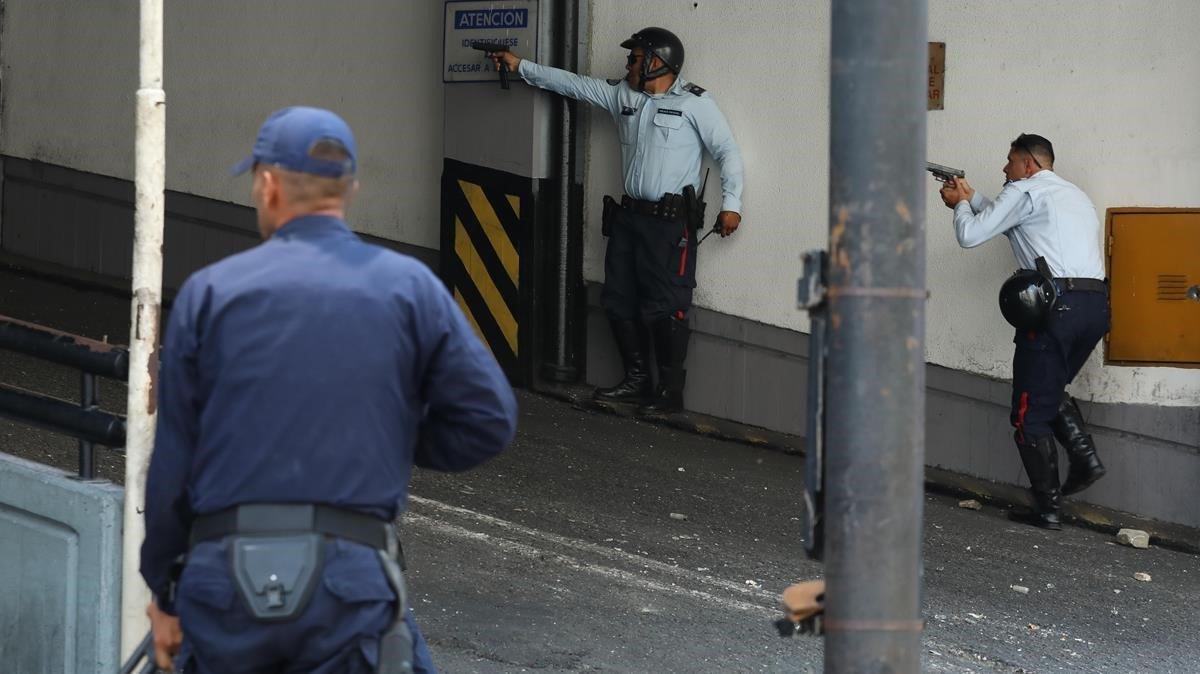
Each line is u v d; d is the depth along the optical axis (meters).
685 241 11.80
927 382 11.09
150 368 5.35
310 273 3.89
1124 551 9.85
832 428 3.72
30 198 15.62
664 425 12.11
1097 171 10.27
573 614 7.64
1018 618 8.25
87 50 15.09
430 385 4.00
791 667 7.07
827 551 3.74
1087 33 10.22
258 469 3.80
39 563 5.71
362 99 13.69
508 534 9.02
